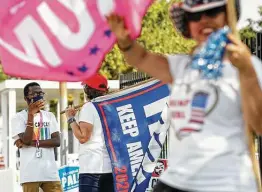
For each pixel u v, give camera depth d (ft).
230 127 23.84
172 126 24.86
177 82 24.86
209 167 23.70
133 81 73.10
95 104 53.01
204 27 24.57
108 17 25.32
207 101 23.82
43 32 27.94
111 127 52.90
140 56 26.02
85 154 53.06
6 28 27.84
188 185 23.97
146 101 53.42
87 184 52.75
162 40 124.47
